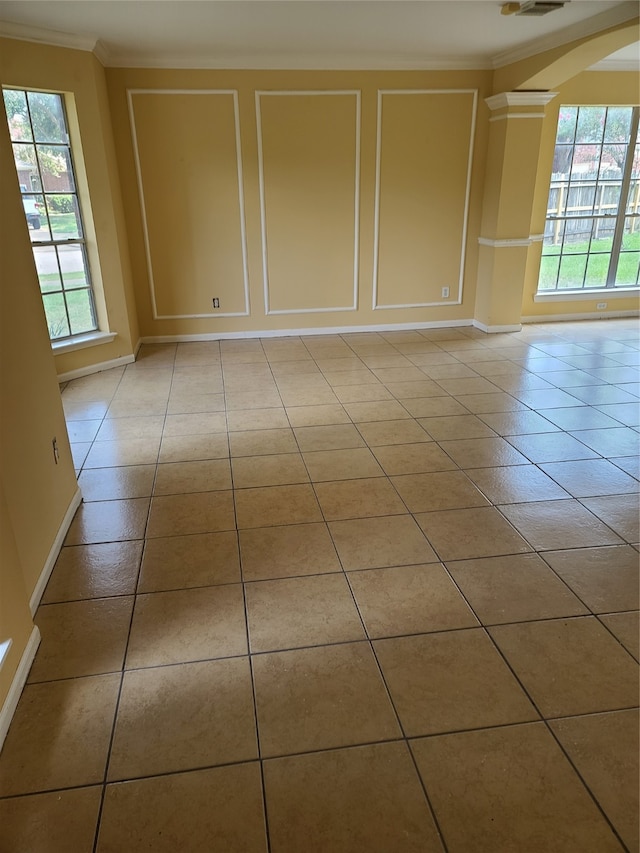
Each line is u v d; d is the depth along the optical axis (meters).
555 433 3.55
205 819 1.41
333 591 2.19
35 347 2.34
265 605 2.12
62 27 3.91
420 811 1.42
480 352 5.21
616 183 5.98
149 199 5.12
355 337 5.78
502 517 2.66
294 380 4.54
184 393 4.29
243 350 5.36
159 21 3.84
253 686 1.78
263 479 3.03
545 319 6.32
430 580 2.24
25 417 2.16
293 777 1.50
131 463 3.22
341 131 5.22
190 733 1.62
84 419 3.84
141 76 4.77
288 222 5.43
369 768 1.53
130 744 1.59
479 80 5.28
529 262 6.05
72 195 4.48
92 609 2.11
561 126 5.66
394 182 5.47
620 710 1.69
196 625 2.03
